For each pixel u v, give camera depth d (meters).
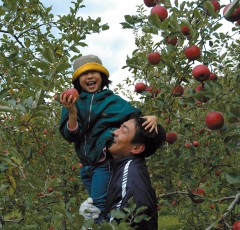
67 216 1.11
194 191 1.92
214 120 1.70
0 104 1.49
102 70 1.65
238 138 1.86
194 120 2.43
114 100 1.59
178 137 2.28
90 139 1.54
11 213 2.24
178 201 2.46
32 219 1.40
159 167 2.25
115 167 1.42
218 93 1.67
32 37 2.75
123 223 1.07
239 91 1.77
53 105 2.37
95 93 1.62
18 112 1.50
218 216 1.45
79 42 2.50
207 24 1.72
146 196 1.31
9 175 1.68
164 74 2.13
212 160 2.24
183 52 1.88
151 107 2.08
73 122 1.50
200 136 2.44
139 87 2.12
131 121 1.47
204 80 1.78
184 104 2.06
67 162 2.70
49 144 2.46
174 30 1.75
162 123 2.18
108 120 1.54
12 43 2.41
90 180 1.61
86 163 1.59
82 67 1.63
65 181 2.64
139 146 1.45
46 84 1.46
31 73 2.29
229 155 1.97
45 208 2.04
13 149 1.62
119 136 1.46
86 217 1.42
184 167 2.31
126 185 1.32
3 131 1.97
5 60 2.31
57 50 2.51
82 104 1.59
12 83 2.34
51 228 1.64
